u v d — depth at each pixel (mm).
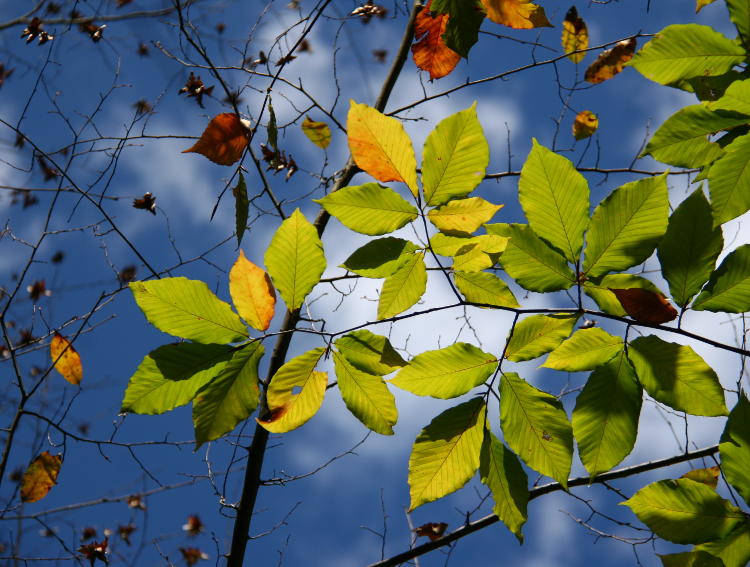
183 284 942
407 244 938
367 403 957
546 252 935
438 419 955
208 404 944
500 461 946
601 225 922
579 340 949
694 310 932
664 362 932
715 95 936
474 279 958
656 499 989
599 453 927
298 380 955
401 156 920
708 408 926
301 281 942
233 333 950
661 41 935
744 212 916
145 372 938
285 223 938
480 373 955
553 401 940
